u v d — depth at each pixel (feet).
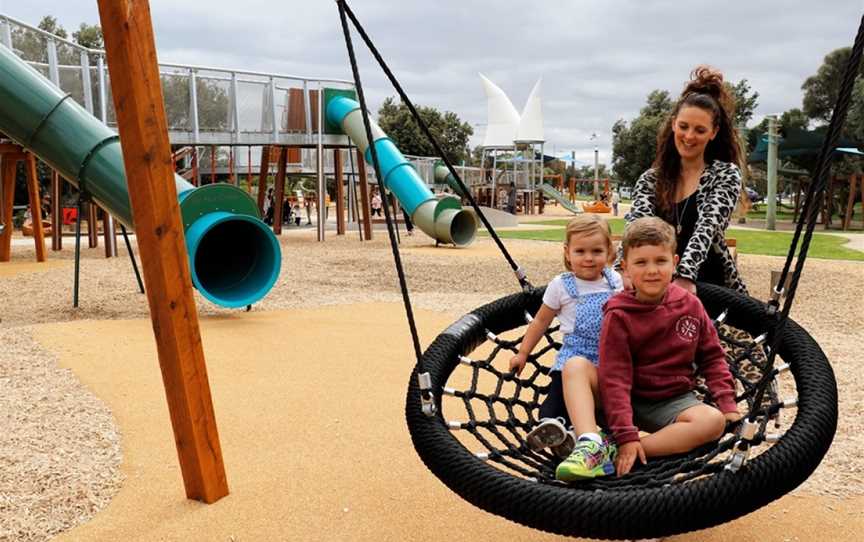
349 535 11.73
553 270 49.42
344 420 17.08
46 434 15.71
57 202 62.08
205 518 12.28
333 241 74.33
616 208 157.89
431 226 67.00
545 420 10.37
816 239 79.25
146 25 12.29
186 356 12.61
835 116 9.03
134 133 12.32
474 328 12.91
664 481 9.20
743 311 11.96
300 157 107.55
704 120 12.51
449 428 10.75
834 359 23.66
